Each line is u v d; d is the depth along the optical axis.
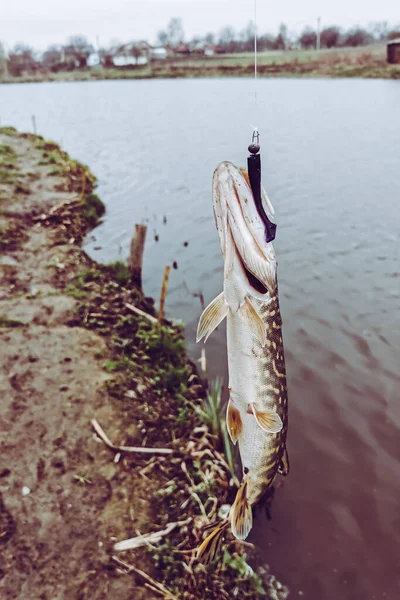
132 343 1.62
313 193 3.39
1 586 0.92
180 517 1.09
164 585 0.96
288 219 2.94
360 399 1.51
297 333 1.83
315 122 5.86
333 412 1.46
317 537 1.13
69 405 1.31
